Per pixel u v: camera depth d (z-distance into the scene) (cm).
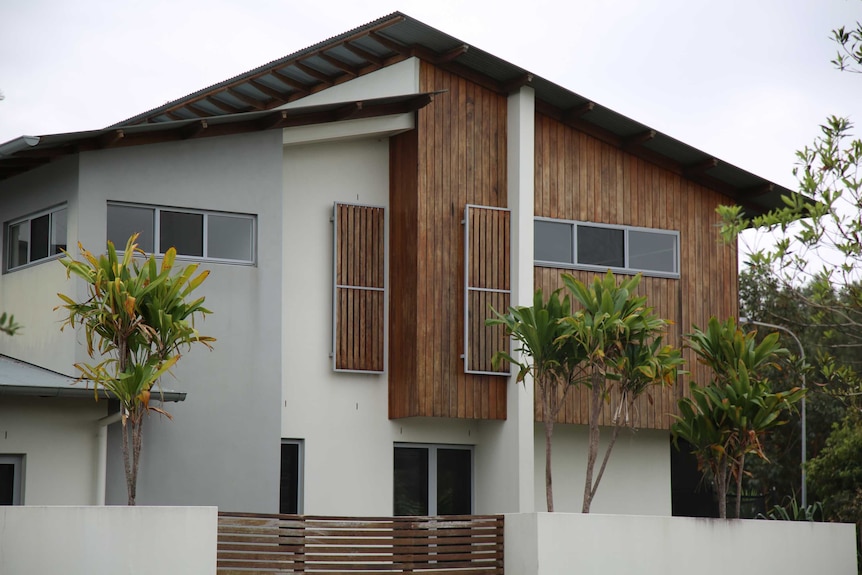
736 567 1603
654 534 1540
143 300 1365
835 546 1702
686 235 2017
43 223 1669
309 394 1767
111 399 1555
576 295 1611
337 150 1833
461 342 1797
